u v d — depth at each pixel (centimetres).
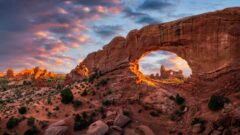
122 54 7488
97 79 7531
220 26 5697
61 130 5425
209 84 5672
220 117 4738
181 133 5078
